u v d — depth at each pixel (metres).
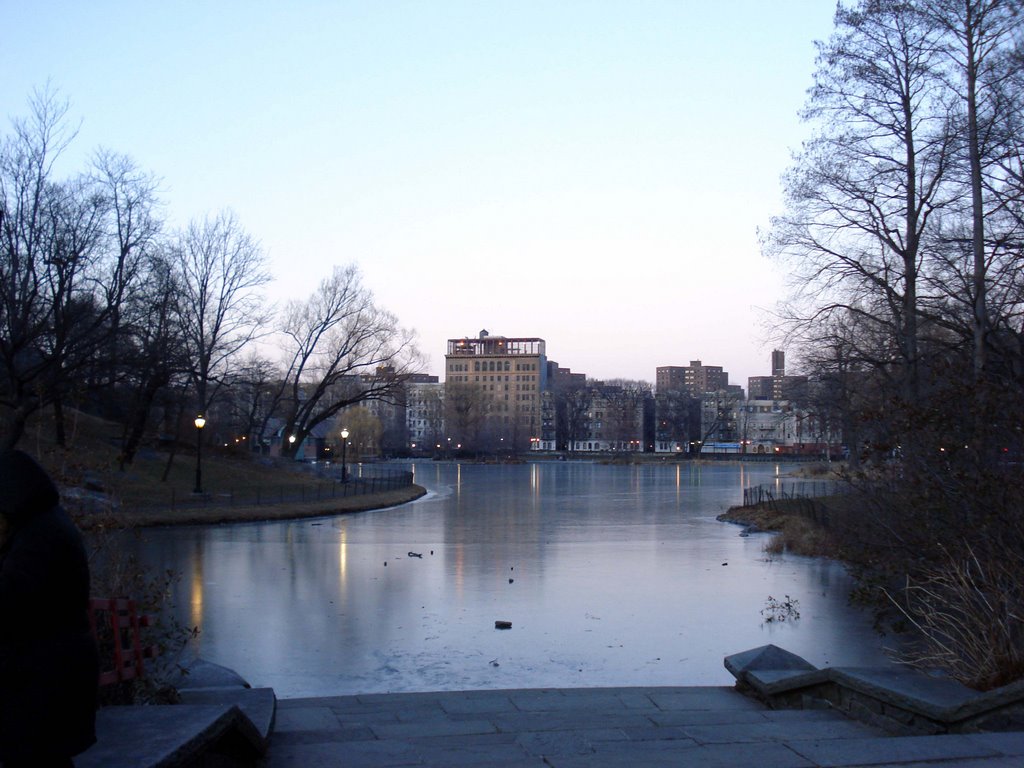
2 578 3.64
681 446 192.50
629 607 17.33
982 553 9.88
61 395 35.56
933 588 10.74
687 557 25.52
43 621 3.72
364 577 21.28
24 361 42.66
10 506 3.76
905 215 25.62
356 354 69.00
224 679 8.54
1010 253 20.31
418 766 6.00
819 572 22.30
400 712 8.48
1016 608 8.23
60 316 36.88
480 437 168.62
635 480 88.12
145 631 8.96
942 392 11.01
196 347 56.59
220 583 20.22
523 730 7.45
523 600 18.11
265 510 39.53
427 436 194.62
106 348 40.91
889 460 12.64
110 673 6.13
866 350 27.45
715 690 9.62
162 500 40.66
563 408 195.88
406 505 50.44
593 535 32.44
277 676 11.97
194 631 9.68
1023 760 5.48
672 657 13.15
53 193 37.53
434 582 20.53
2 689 3.65
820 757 5.77
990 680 7.49
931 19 22.55
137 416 49.44
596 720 7.89
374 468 114.50
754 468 130.38
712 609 17.06
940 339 25.06
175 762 4.62
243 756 5.99
